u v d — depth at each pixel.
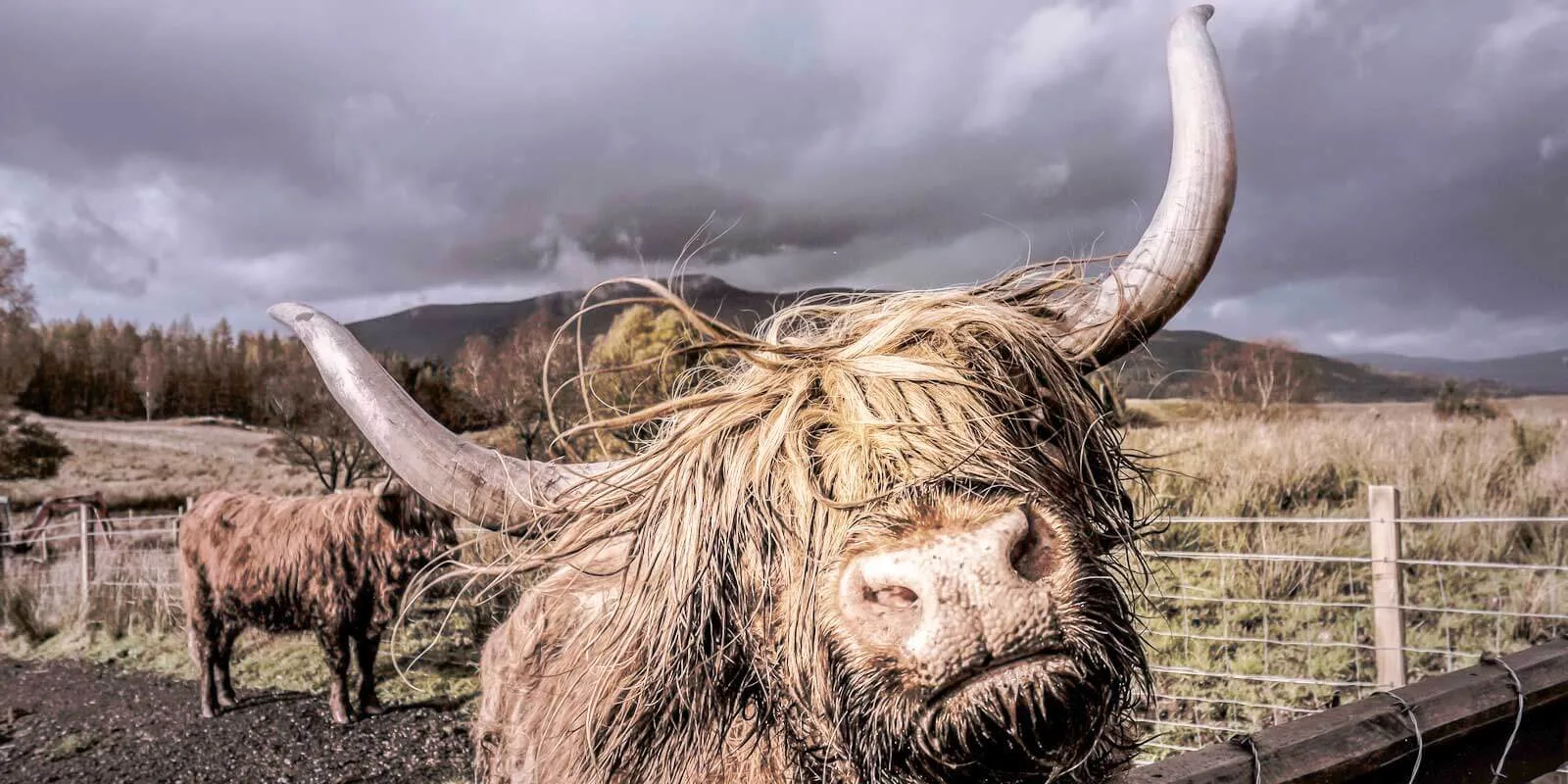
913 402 1.22
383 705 6.76
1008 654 0.98
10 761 5.93
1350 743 1.45
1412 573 6.62
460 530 7.05
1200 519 4.64
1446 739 1.60
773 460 1.25
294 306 1.60
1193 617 5.91
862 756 1.07
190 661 8.57
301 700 7.14
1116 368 1.61
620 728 1.41
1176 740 4.64
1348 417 12.37
